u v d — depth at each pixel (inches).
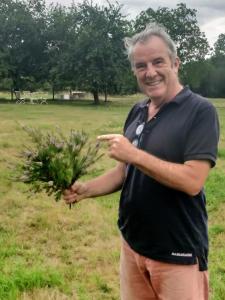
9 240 97.4
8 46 730.8
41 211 118.9
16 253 91.2
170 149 42.5
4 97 809.5
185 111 42.8
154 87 43.9
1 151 201.9
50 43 739.4
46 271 81.0
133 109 50.1
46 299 73.3
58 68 690.2
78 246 96.1
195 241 44.6
